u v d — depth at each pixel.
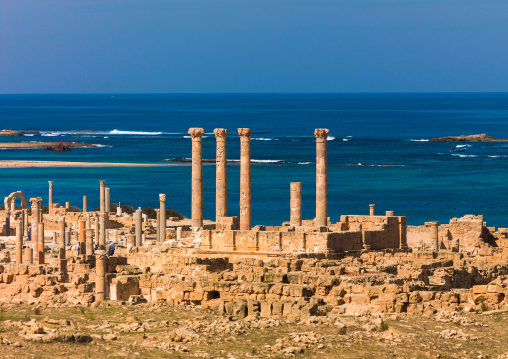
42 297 87.50
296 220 112.62
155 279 83.38
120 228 159.12
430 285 80.50
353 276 76.38
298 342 60.41
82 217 164.12
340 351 58.53
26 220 158.88
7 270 91.06
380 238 108.06
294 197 112.62
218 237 103.12
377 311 70.38
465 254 107.00
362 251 102.12
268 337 62.28
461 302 71.88
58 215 167.88
